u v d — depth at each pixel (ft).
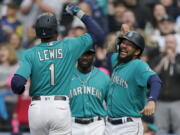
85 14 71.41
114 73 74.69
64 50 69.56
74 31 119.96
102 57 113.19
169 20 131.95
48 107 68.28
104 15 137.90
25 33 133.08
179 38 126.72
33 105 68.85
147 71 71.00
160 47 127.95
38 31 69.87
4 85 114.83
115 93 74.08
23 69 68.18
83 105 80.89
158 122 116.16
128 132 73.26
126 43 73.36
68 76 69.51
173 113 115.85
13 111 114.62
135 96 73.00
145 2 142.92
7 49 116.98
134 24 134.00
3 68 116.37
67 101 69.15
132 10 141.08
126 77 72.95
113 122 74.13
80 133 80.59
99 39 71.00
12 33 131.64
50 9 130.62
